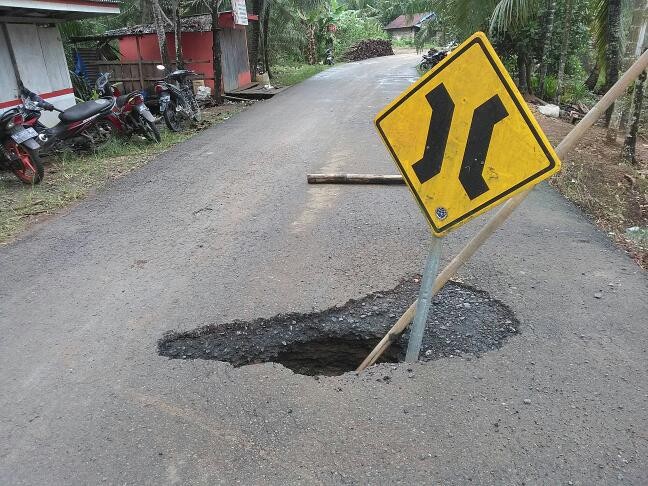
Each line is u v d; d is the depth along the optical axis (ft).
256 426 8.09
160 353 10.12
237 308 11.43
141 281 12.84
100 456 7.68
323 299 11.62
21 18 27.78
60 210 18.22
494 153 7.26
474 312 10.96
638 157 23.93
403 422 8.05
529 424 7.93
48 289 12.66
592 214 16.22
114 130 26.50
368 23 127.44
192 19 48.83
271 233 15.34
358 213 16.51
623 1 28.84
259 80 56.80
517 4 28.55
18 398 8.97
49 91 30.17
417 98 7.54
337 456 7.51
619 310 10.68
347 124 30.83
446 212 7.84
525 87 42.32
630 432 7.72
